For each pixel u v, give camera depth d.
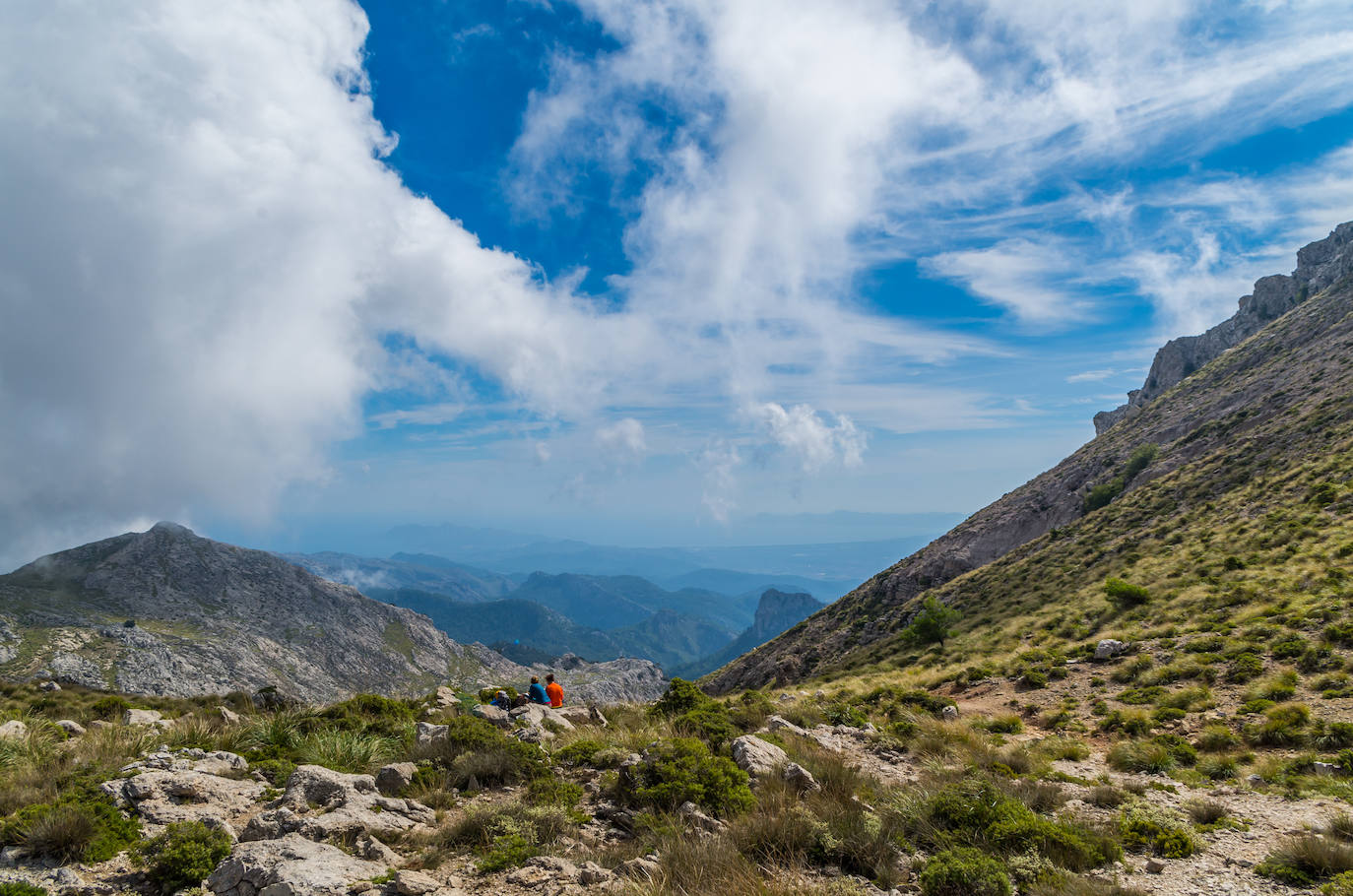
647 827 8.21
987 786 8.98
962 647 41.59
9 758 10.19
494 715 14.91
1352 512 32.41
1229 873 7.13
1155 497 55.78
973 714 22.30
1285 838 8.13
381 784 9.96
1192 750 14.27
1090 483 78.12
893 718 19.30
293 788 8.85
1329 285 93.31
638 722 15.41
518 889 6.39
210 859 6.69
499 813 8.39
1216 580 31.94
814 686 43.75
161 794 8.48
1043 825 7.75
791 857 7.12
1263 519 37.59
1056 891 6.34
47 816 6.99
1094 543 53.66
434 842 7.70
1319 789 10.80
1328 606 22.72
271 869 6.17
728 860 6.79
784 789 9.36
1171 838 7.98
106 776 8.82
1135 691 21.34
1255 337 90.06
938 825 8.18
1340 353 59.25
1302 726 14.73
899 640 53.25
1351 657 18.45
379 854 7.09
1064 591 45.59
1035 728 20.34
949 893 6.30
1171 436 76.25
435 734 12.62
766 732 13.95
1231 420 64.38
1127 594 34.88
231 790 9.16
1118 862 7.57
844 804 8.70
